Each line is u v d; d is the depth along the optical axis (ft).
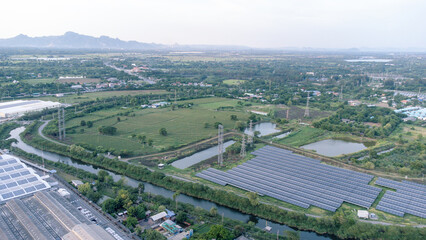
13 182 646.74
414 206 640.99
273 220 605.31
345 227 561.43
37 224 515.91
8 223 529.86
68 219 527.40
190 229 544.62
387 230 545.03
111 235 505.25
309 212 620.08
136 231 524.93
